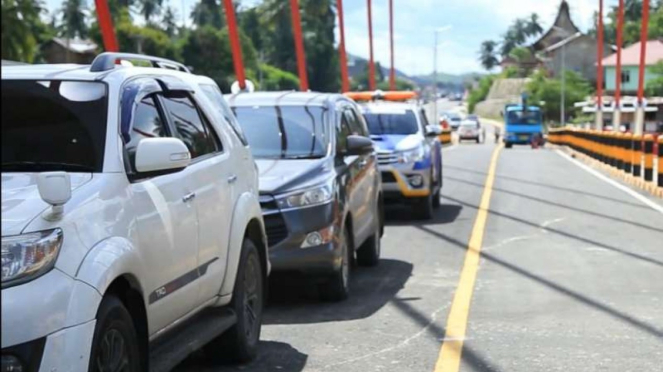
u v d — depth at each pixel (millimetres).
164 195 7676
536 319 11484
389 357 9836
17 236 5984
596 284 13672
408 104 24250
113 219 6793
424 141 22750
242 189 9664
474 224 21156
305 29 130500
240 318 9398
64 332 6004
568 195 27781
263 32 139750
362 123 16453
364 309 12344
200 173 8562
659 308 11992
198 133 9000
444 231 20094
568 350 9961
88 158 7207
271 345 10453
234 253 9164
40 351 5871
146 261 7172
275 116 14344
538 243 17953
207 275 8547
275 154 13711
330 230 12336
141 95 8086
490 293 13188
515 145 89062
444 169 40875
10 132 7438
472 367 9367
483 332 10859
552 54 140375
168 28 112688
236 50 30047
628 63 87625
